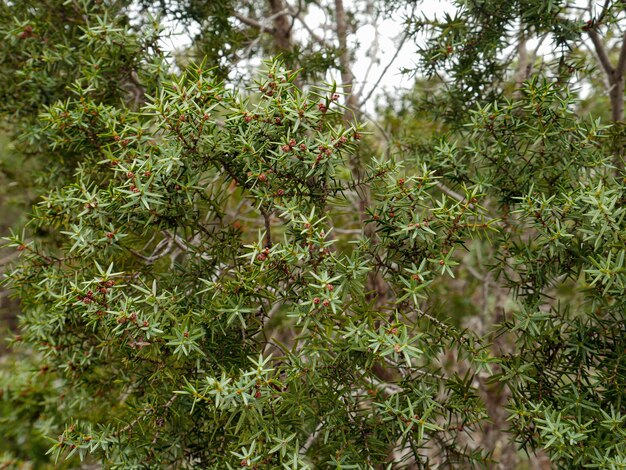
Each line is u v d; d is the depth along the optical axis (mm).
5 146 4285
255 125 1857
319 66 3244
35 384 4121
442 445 2252
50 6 2834
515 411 2014
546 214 1936
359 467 1889
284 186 1959
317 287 1733
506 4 2408
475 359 2078
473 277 5039
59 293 2342
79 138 2363
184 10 3203
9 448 4508
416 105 3203
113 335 2141
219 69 3088
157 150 1982
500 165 2193
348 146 1850
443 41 2551
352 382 2043
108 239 2012
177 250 3055
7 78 2980
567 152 2129
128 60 2502
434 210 1890
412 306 2088
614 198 1799
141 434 2182
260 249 1837
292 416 1945
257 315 2162
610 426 1872
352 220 4574
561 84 2492
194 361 2115
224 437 2223
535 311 2117
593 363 2053
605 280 1773
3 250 5762
